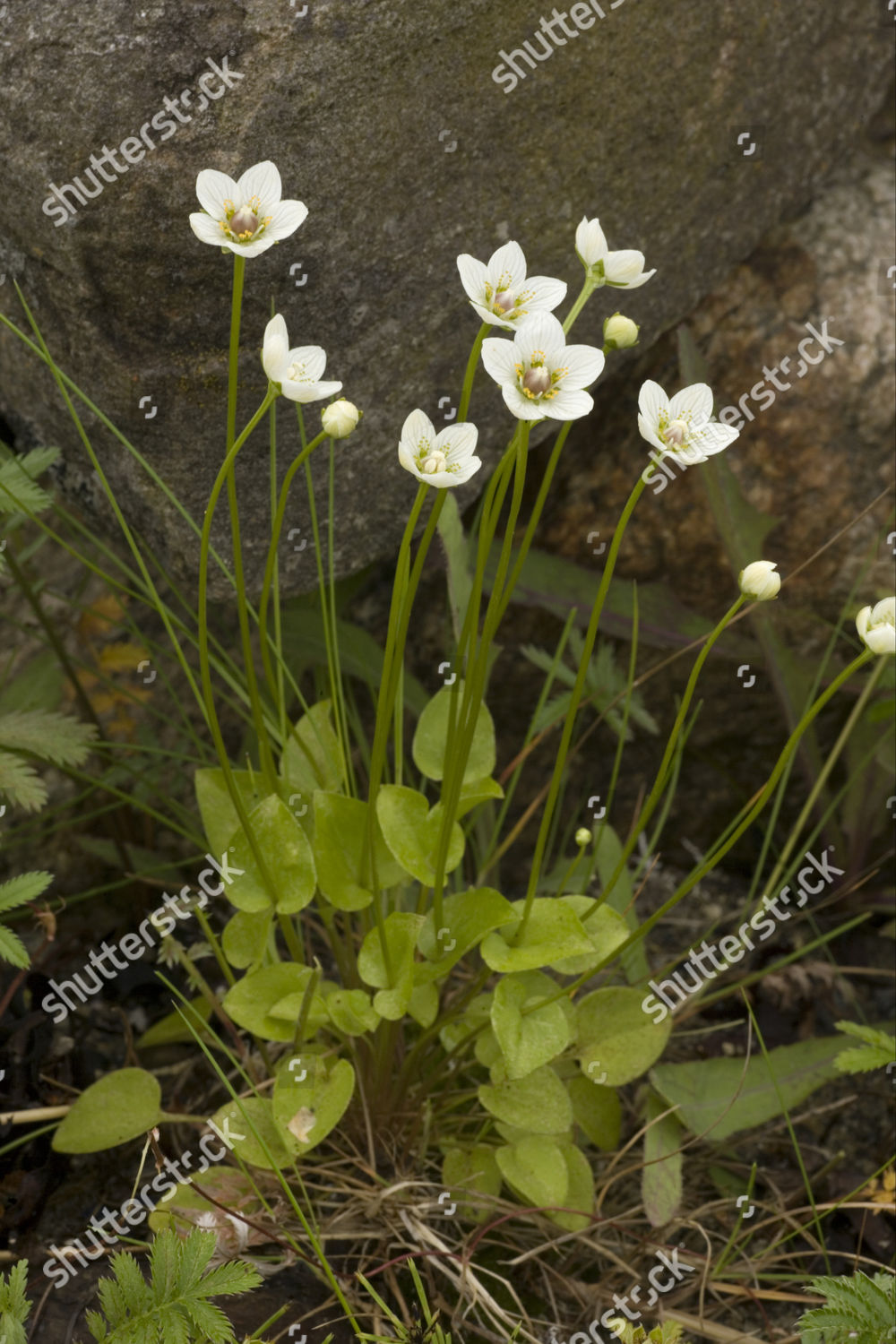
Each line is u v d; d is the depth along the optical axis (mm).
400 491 962
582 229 807
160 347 897
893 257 1046
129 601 1044
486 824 1021
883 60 1053
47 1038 938
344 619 1051
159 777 1038
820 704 822
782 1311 928
